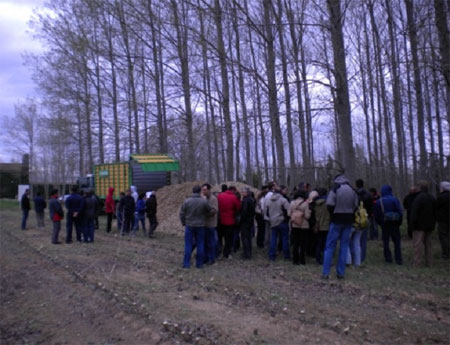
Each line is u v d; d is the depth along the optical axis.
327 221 9.00
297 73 14.31
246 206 9.81
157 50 18.91
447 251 9.45
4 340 5.25
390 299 6.42
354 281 7.51
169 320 5.54
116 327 5.49
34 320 5.91
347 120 10.59
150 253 11.10
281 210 9.64
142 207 14.98
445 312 5.81
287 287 7.20
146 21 14.86
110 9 15.61
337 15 10.48
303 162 19.41
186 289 7.16
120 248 12.05
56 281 8.07
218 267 9.05
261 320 5.50
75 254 11.12
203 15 13.62
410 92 14.63
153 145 29.22
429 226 8.59
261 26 12.08
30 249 12.20
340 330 5.11
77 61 24.41
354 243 8.80
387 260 9.26
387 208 9.08
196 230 9.10
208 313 5.82
